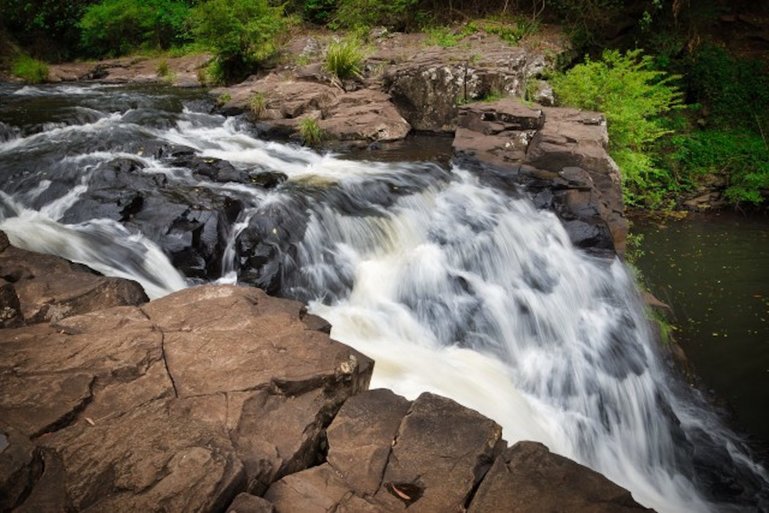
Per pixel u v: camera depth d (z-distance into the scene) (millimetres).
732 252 10305
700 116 14531
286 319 4039
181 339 3752
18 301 3977
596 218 7828
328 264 6676
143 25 18641
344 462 3062
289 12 17281
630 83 11242
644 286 9078
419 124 11148
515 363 6352
